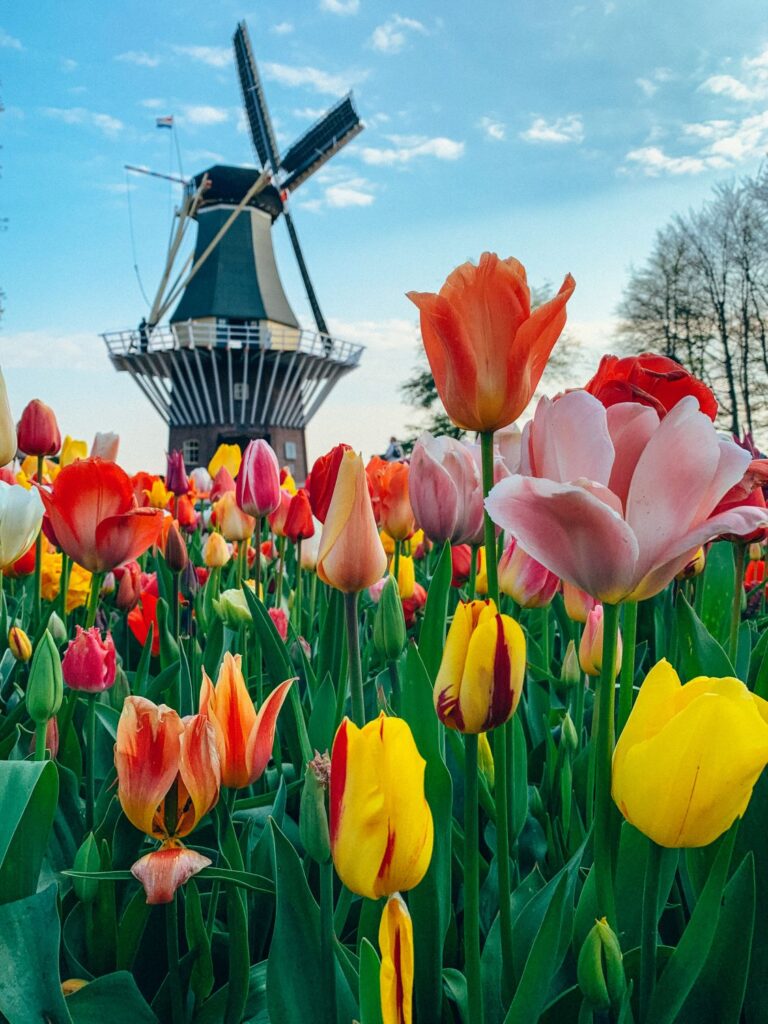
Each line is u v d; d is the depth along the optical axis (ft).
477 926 3.15
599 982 2.84
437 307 3.60
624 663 3.37
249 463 7.82
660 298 135.23
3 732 5.70
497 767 3.42
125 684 6.44
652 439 2.83
